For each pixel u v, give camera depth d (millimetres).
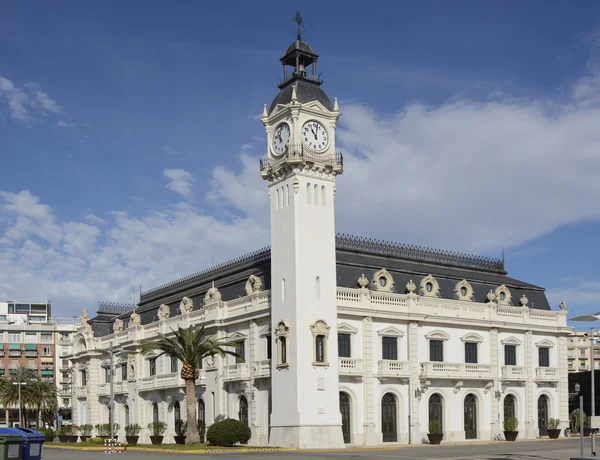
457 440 74625
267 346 70125
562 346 85750
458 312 77188
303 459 47219
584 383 99750
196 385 79250
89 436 101250
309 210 67125
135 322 94125
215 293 77625
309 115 68500
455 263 83000
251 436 69875
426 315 73750
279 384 65562
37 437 33781
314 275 66250
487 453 53156
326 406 64625
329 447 63562
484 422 77500
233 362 74625
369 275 73875
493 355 79125
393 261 77875
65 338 167625
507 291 82938
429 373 72312
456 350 76625
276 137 69750
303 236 66250
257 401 70062
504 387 79750
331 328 66250
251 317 71750
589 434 86000
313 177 67875
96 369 105312
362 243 76750
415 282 77188
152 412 89000
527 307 83375
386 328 71250
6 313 185625
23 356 163375
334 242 68250
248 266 79438
